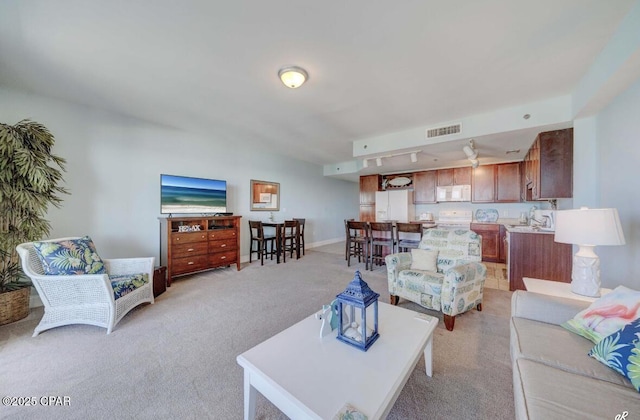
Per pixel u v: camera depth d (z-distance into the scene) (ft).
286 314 8.54
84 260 7.88
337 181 26.35
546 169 10.28
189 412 4.47
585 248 5.78
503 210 17.87
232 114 11.03
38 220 8.37
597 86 6.77
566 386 3.23
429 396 4.82
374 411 3.07
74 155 10.20
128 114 11.32
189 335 7.13
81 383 5.15
